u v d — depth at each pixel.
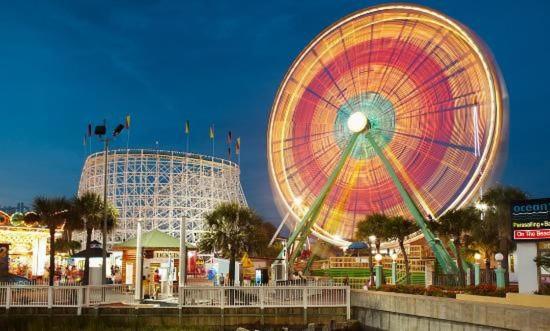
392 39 62.50
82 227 60.44
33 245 83.94
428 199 59.00
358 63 64.94
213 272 61.06
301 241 64.25
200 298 37.41
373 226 55.00
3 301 37.06
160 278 53.06
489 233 47.78
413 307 31.31
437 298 30.59
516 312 24.19
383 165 62.00
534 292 30.44
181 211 110.44
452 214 49.78
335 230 66.19
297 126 68.69
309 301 37.69
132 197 109.00
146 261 54.44
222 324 36.66
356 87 64.94
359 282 60.44
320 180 66.75
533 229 32.50
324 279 58.22
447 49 58.81
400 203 61.84
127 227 107.25
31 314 36.72
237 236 52.78
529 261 32.69
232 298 37.47
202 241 54.12
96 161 111.25
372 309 35.78
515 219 33.31
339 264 67.62
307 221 63.09
